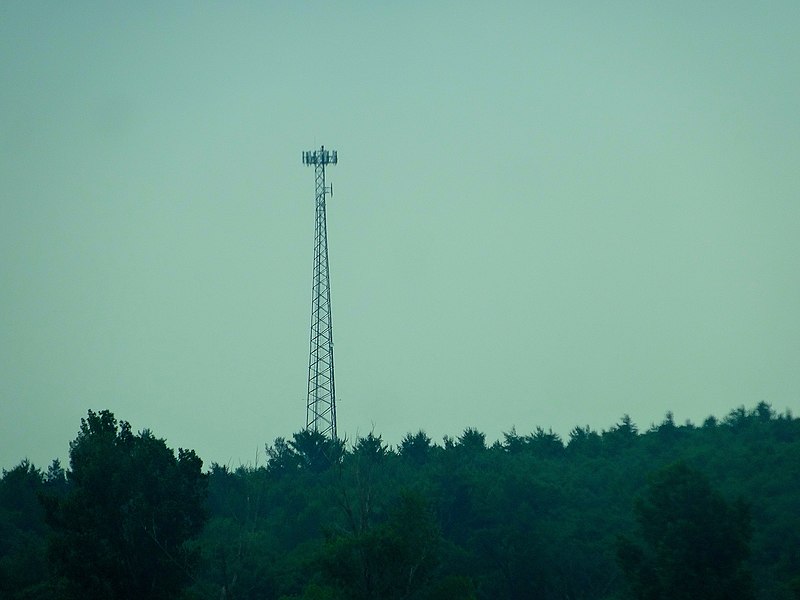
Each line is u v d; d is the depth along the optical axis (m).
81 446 122.69
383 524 111.75
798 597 109.31
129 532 115.75
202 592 130.12
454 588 108.75
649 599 108.94
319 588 111.44
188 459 122.81
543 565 148.50
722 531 108.88
